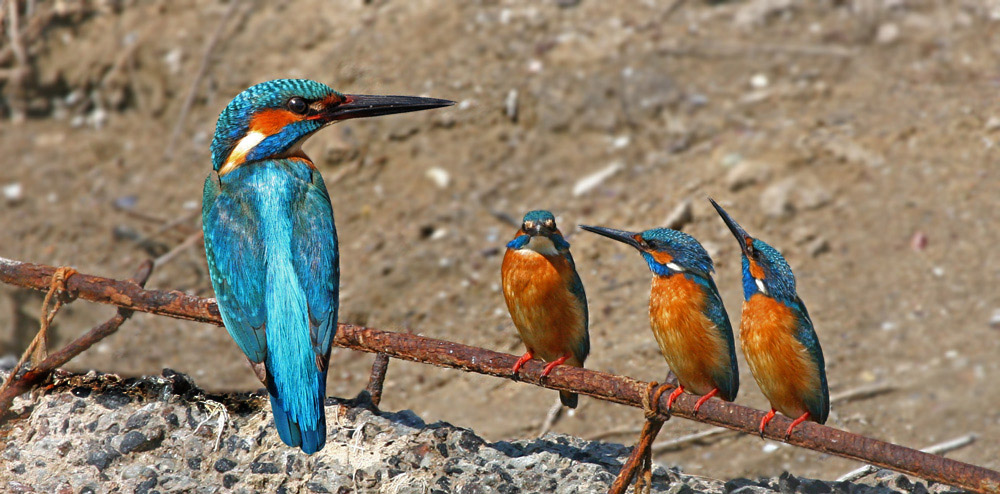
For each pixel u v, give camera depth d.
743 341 6.36
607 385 6.13
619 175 14.09
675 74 15.16
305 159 6.79
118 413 7.20
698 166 13.93
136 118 16.17
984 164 13.37
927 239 12.53
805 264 12.48
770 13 16.36
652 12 16.48
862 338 11.37
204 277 13.45
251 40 16.34
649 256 6.43
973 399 10.29
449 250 13.34
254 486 6.57
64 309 12.61
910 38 15.70
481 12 16.39
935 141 13.80
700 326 6.27
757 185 13.52
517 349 11.95
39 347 7.30
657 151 14.37
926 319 11.52
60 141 15.86
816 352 6.20
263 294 6.00
